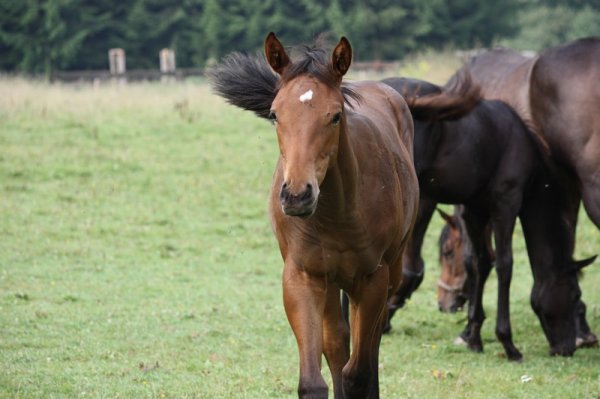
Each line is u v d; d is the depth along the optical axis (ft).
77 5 161.58
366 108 26.14
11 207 55.36
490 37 177.58
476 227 36.60
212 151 69.97
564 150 35.83
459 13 175.11
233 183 62.59
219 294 42.06
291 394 27.96
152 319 36.99
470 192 35.35
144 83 103.14
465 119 34.73
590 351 37.96
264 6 161.58
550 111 35.99
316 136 20.02
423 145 34.04
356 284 23.50
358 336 23.65
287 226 22.54
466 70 35.96
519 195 35.83
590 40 35.96
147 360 31.22
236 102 24.25
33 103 82.53
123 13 166.81
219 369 30.58
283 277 22.84
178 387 28.04
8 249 47.75
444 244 42.98
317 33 29.09
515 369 33.32
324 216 21.85
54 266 45.29
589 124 35.04
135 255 48.47
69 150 68.18
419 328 40.16
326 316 23.94
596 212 35.19
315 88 20.48
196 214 56.70
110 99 85.81
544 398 28.89
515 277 49.80
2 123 75.20
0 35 160.15
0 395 26.23
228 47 163.12
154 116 80.74
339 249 22.45
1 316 35.99
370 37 163.12
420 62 101.76
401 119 28.48
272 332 36.27
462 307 43.27
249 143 72.74
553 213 36.94
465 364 33.83
